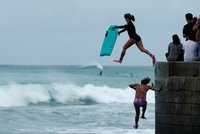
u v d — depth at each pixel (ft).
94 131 146.20
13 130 148.05
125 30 107.24
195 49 107.86
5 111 194.39
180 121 101.65
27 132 144.25
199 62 100.83
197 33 108.06
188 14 112.57
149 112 196.34
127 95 278.05
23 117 179.83
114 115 189.37
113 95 273.95
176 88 102.06
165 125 104.37
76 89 263.70
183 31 111.96
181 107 101.45
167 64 103.86
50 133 142.72
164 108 104.47
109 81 515.50
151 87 119.65
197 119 99.35
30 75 549.13
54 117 182.60
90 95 261.44
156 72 107.14
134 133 141.90
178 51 114.73
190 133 100.32
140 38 106.83
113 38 107.14
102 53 107.24
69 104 246.27
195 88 99.40
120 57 107.86
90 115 189.37
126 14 107.34
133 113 197.06
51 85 262.47
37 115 186.70
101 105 239.30
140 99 119.14
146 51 106.83
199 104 99.04
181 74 102.73
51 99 248.52
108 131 146.00
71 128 153.07
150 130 147.95
